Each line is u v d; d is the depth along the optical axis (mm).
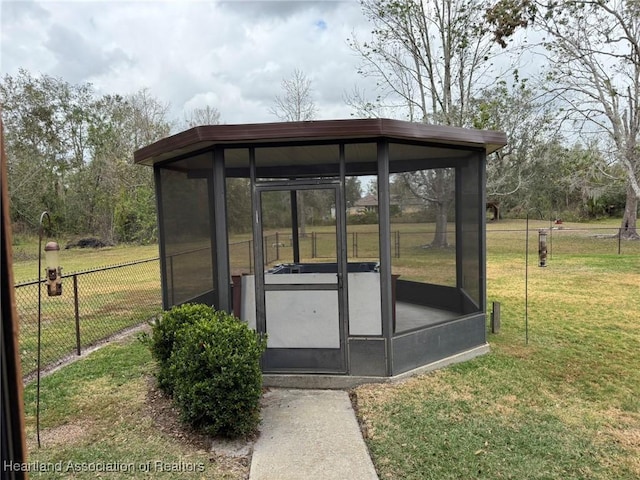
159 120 27438
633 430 3162
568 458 2787
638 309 6914
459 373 4227
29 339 5973
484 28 14016
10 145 24703
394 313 4180
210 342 3084
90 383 4176
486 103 14289
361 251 3984
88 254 20406
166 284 5305
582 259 12867
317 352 4027
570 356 4773
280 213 4109
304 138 3639
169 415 3451
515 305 7344
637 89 14289
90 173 27750
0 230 993
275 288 4051
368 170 4168
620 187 19047
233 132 3564
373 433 3107
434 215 4578
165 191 5156
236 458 2840
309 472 2645
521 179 16078
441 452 2854
